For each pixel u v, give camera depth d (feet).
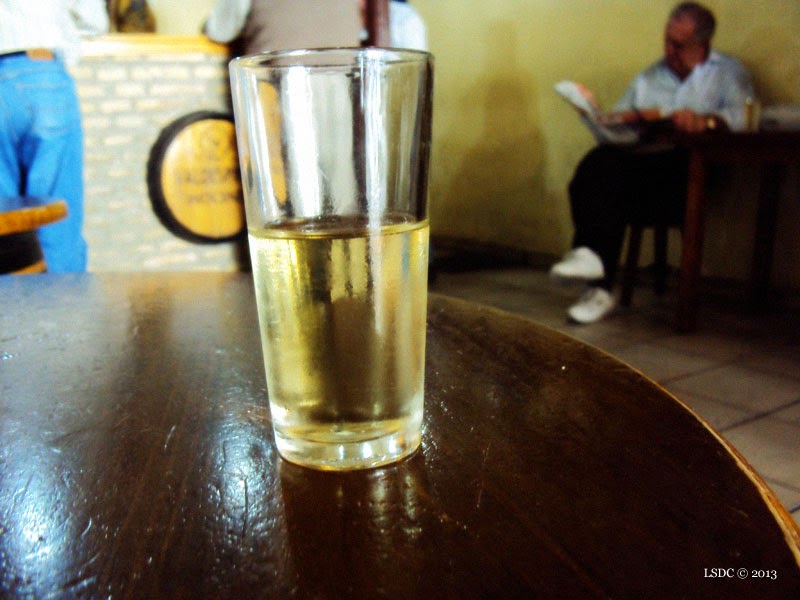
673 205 10.07
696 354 8.39
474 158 15.37
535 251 14.28
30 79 8.17
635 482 1.16
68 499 1.17
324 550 1.00
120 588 0.92
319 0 8.43
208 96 10.48
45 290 2.87
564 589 0.89
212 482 1.22
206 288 2.85
